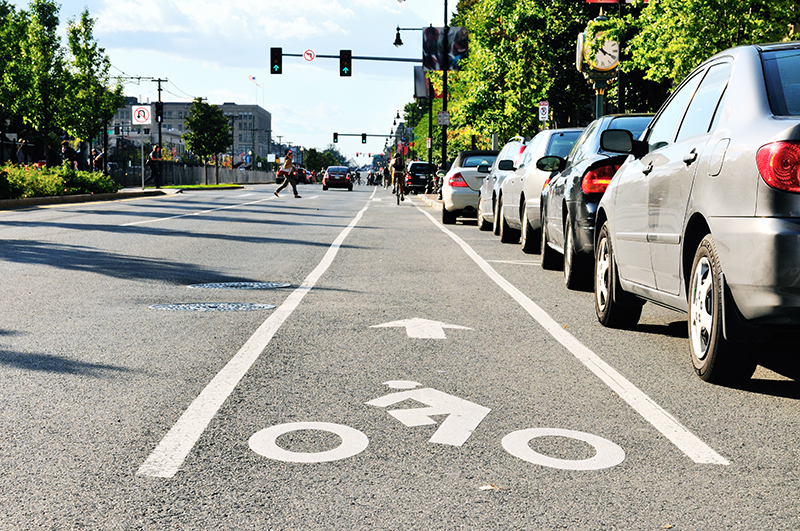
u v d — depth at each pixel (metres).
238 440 4.44
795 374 6.04
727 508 3.59
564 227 10.62
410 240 17.22
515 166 16.75
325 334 7.29
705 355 5.68
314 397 5.28
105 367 5.99
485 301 9.30
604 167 9.61
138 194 40.59
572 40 34.53
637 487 3.83
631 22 21.38
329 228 20.12
